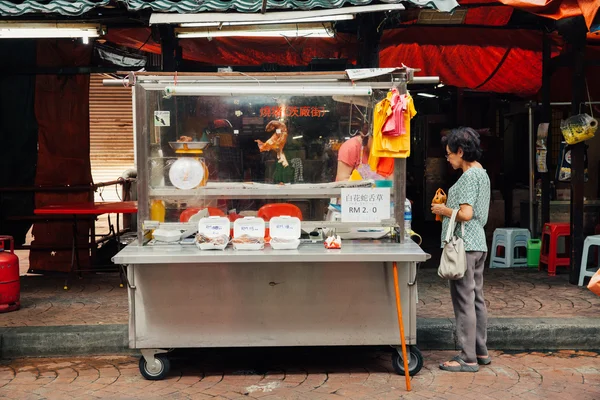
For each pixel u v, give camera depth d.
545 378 4.78
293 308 4.69
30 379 4.82
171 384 4.70
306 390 4.56
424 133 13.54
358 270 4.68
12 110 7.98
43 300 6.56
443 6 5.57
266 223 4.91
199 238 4.59
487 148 12.84
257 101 4.81
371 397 4.41
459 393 4.47
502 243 8.43
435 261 9.45
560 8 6.02
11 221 8.07
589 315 5.84
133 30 7.92
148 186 4.76
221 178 4.90
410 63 8.41
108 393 4.53
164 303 4.67
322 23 6.25
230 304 4.68
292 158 4.90
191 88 4.63
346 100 4.79
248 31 6.33
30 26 5.89
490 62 8.54
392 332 4.71
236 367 5.07
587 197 9.41
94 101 10.94
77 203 7.81
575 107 7.04
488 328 5.48
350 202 4.78
